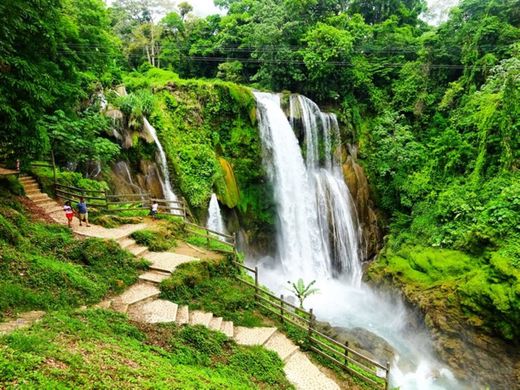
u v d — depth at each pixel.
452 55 28.58
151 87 22.77
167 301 10.80
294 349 10.77
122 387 5.23
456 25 29.03
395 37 32.78
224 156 23.22
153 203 17.45
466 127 24.36
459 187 22.08
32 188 15.18
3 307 7.46
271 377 9.05
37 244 10.98
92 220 14.79
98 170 18.94
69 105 16.39
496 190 19.62
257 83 33.03
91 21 19.06
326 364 10.65
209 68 39.59
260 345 10.34
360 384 10.03
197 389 6.30
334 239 26.12
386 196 28.22
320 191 26.61
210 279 13.11
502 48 24.67
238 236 22.66
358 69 30.75
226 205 21.97
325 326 16.56
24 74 10.90
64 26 15.04
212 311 11.33
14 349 5.24
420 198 24.84
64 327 6.97
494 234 17.53
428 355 16.45
